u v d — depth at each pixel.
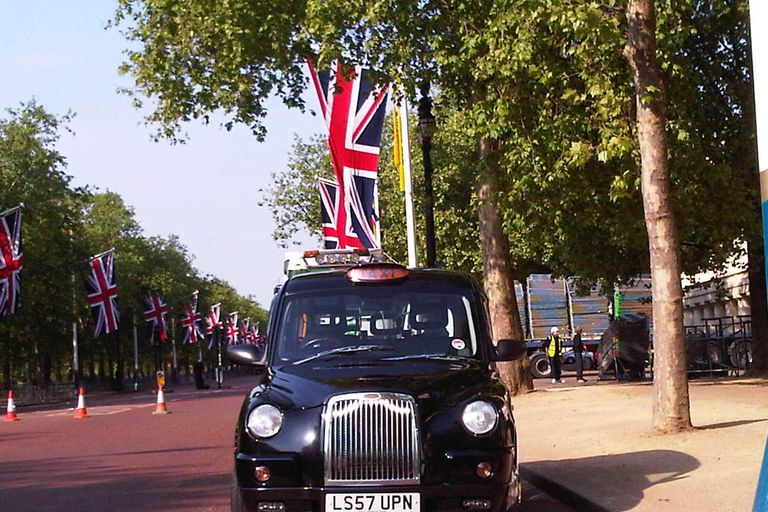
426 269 9.09
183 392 63.97
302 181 56.44
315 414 7.33
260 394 7.68
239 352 8.59
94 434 22.02
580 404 20.44
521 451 13.43
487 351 8.41
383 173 50.03
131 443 18.98
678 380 13.52
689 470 10.45
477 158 24.77
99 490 11.98
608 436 14.08
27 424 28.22
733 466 10.42
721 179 21.77
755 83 5.41
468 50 20.75
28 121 64.88
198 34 27.53
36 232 63.50
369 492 7.16
